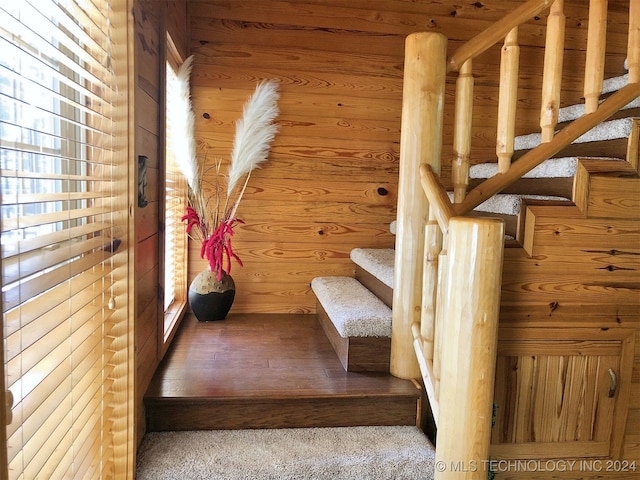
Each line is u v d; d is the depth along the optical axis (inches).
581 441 79.7
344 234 114.8
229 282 105.5
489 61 115.8
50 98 45.4
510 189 92.5
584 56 119.0
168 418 69.1
